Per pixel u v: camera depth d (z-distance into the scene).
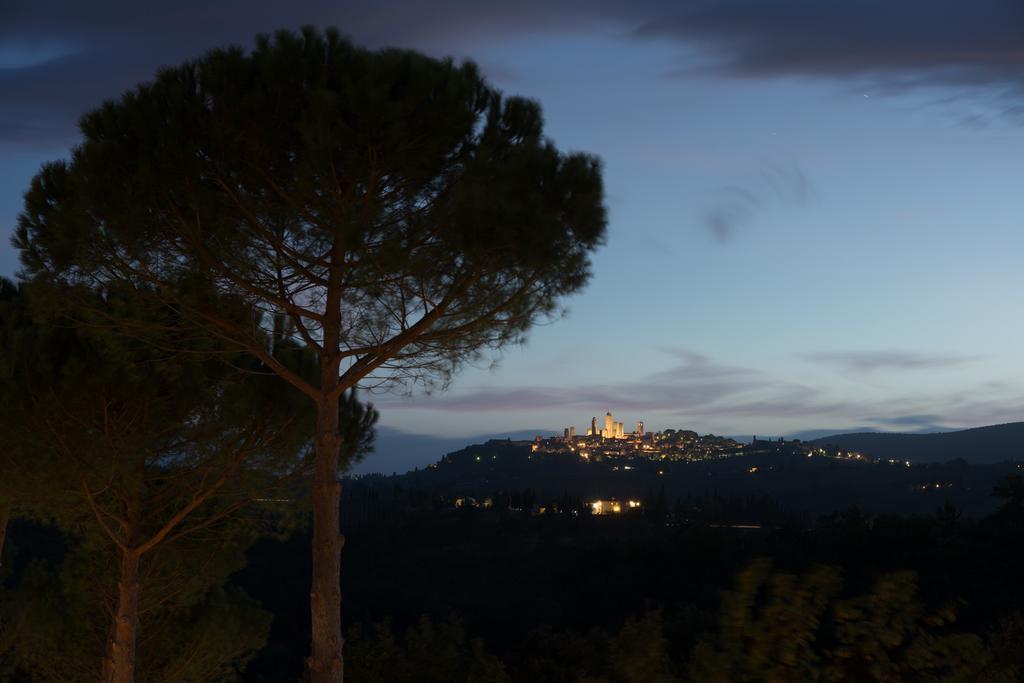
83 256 8.25
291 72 7.71
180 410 11.15
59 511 11.51
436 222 8.12
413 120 7.83
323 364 8.82
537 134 9.12
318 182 7.89
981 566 44.81
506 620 65.69
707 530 68.19
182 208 7.98
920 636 4.36
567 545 108.38
